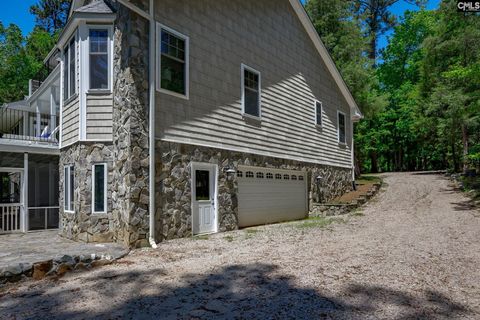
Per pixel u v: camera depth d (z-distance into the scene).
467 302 4.15
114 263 6.32
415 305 4.06
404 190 18.52
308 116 14.57
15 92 31.25
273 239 8.52
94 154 8.39
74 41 9.04
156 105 8.18
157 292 4.68
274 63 12.62
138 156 7.68
